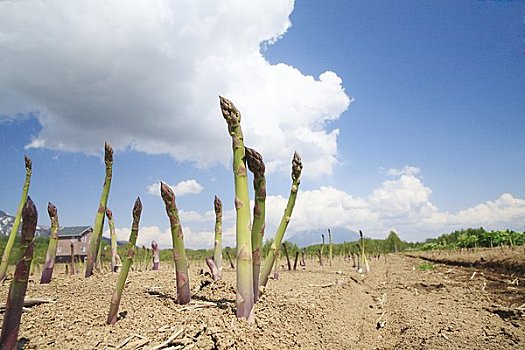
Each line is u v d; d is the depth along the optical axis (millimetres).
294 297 6832
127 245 3799
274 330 4176
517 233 28906
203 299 5133
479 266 19031
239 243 4141
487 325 6723
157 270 8320
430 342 5664
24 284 2625
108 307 4309
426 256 33000
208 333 3572
